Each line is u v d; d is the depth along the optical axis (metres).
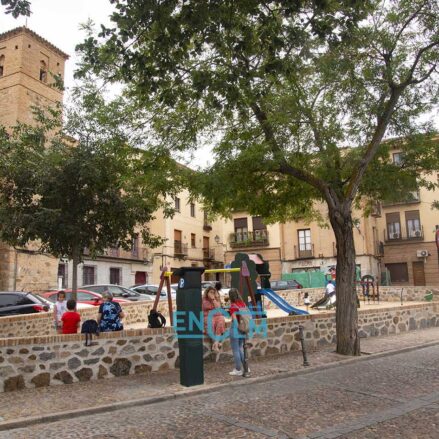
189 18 6.92
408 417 6.17
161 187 10.80
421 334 14.77
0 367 7.98
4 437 5.84
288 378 9.02
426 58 10.88
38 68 30.86
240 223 41.44
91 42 7.36
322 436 5.51
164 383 8.49
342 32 7.54
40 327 13.87
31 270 27.53
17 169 12.16
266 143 10.33
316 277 36.66
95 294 19.44
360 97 11.01
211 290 10.53
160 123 11.00
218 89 8.14
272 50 7.52
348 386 8.06
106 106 11.36
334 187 11.72
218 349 10.56
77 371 8.70
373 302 26.16
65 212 12.12
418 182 13.12
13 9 6.18
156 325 10.43
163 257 38.84
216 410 6.79
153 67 7.68
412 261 39.09
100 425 6.23
